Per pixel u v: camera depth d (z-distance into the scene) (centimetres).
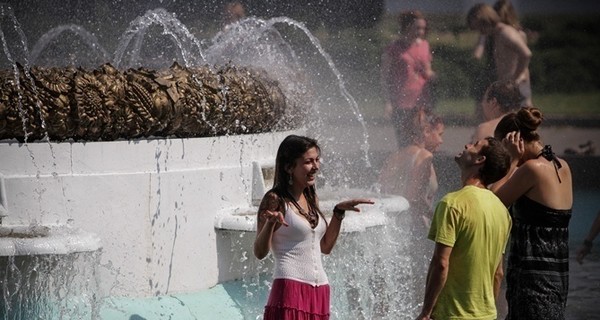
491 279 1430
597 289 2289
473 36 3438
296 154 1400
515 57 3259
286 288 1398
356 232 1702
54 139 1559
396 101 3158
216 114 1681
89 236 1491
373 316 1812
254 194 1739
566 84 4038
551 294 1529
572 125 3950
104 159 1572
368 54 3647
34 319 1480
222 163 1702
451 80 3406
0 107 1505
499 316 2039
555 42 4053
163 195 1608
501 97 2838
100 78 1566
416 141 2955
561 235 1541
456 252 1412
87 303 1502
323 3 3681
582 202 3241
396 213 1975
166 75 1639
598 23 4019
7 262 1470
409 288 1966
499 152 1455
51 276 1477
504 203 1548
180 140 1638
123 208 1577
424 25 3212
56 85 1535
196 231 1647
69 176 1548
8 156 1531
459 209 1404
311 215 1412
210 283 1667
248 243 1706
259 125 1811
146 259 1596
